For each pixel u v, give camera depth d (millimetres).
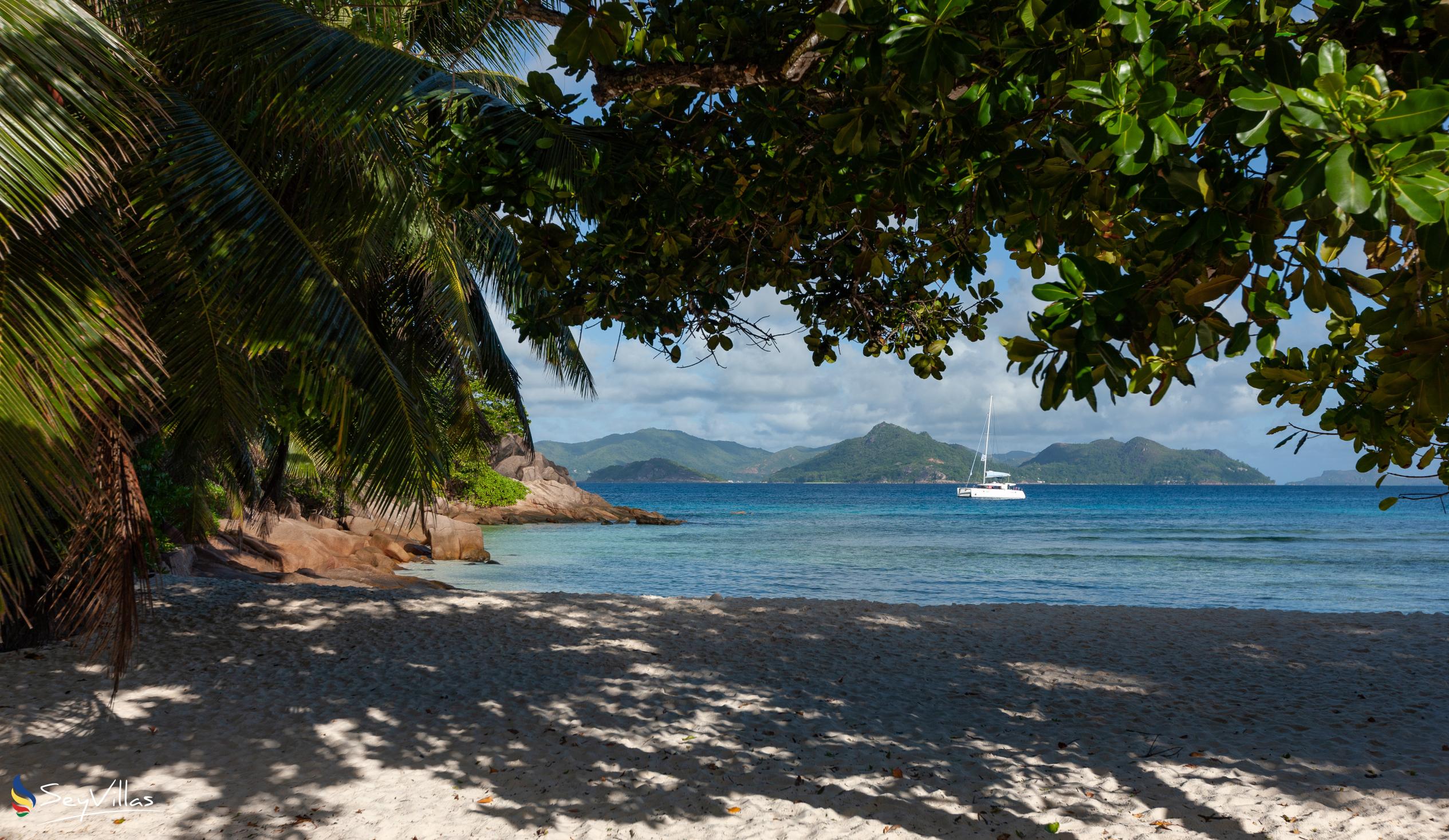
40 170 3857
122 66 4539
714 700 7332
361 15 7398
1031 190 2318
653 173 3434
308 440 12055
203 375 6473
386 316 10883
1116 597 20875
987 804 4918
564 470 66812
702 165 3541
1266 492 195500
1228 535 44312
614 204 3479
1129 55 1925
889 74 2438
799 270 4562
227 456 11711
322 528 25031
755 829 4547
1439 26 1577
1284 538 42062
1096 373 1756
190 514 13516
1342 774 5430
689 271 4027
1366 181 1253
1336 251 1901
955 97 2420
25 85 3910
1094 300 1739
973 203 2998
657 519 55562
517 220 3711
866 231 3893
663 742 6086
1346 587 22703
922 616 11891
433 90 5227
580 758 5699
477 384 13016
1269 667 8914
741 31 3020
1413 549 35344
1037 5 1903
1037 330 1788
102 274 4504
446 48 8797
